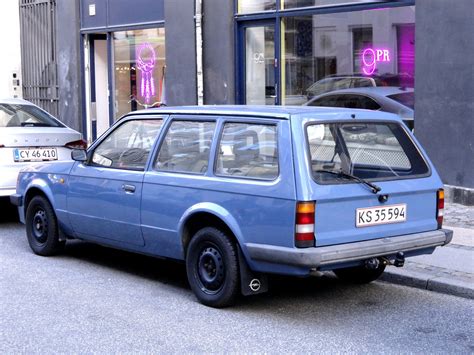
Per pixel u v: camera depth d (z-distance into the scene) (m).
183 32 14.05
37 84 18.61
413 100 10.93
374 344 5.63
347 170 6.12
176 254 6.89
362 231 6.05
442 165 10.43
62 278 7.62
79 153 7.80
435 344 5.64
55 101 18.11
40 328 6.00
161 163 7.06
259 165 6.16
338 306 6.64
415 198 6.46
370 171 6.30
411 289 7.20
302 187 5.76
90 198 7.71
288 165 5.89
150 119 7.32
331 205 5.87
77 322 6.15
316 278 7.67
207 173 6.55
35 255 8.65
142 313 6.41
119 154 7.54
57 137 10.42
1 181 9.92
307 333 5.89
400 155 6.60
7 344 5.62
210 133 6.66
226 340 5.71
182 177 6.73
